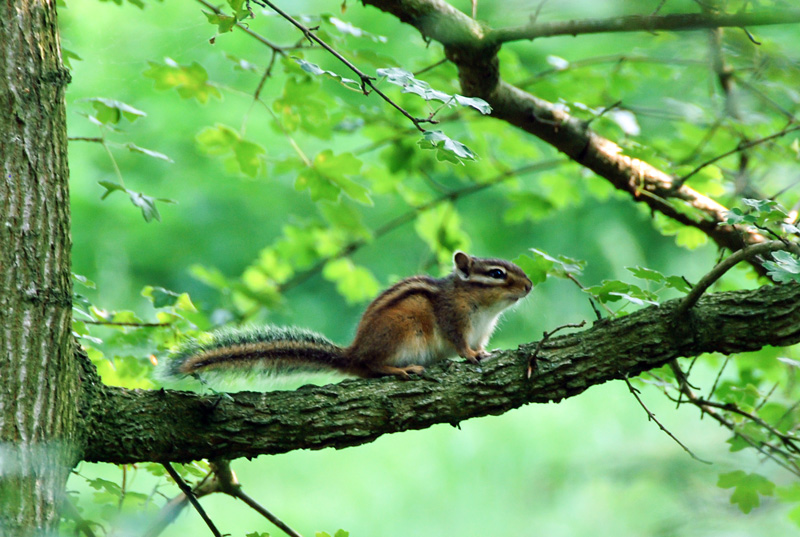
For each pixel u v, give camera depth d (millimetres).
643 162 10547
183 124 22016
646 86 13648
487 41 8883
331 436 7543
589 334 8008
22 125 6465
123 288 22391
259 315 13930
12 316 6324
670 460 9695
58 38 6867
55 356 6527
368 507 19438
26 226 6434
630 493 12625
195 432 7297
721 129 11953
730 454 9469
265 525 18297
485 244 24781
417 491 20062
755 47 10977
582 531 13312
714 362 10883
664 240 25875
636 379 8828
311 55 18688
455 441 21969
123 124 21453
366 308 10562
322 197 11742
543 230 25531
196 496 8406
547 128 10180
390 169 13469
